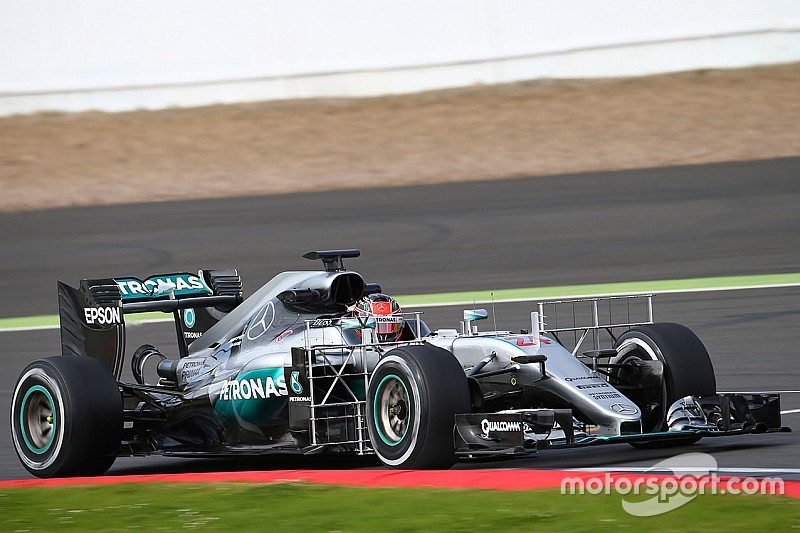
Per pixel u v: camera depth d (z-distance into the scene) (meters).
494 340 27.80
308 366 26.97
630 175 85.62
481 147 98.44
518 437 23.84
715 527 18.42
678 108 102.50
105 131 111.00
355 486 23.08
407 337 29.36
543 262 63.34
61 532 20.33
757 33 110.88
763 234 65.94
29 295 64.31
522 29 115.19
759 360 41.38
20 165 102.38
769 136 93.06
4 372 47.41
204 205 86.94
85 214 86.56
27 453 29.23
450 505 20.80
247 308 31.48
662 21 112.75
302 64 117.56
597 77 113.50
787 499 20.11
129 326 54.88
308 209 82.75
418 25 116.50
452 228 73.50
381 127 106.38
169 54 118.00
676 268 59.84
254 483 23.98
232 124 110.50
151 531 20.00
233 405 29.28
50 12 117.75
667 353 28.19
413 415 24.86
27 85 117.88
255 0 117.31
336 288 29.58
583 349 45.53
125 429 31.42
